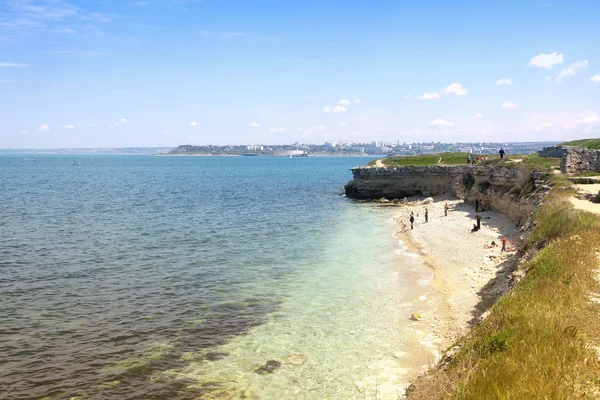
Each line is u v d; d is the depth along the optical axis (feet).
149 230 173.37
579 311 40.75
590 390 27.76
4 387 57.62
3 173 572.51
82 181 447.83
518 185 175.73
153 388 57.52
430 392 35.04
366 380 58.08
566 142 249.34
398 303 87.20
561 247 61.36
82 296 93.50
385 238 155.53
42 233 164.66
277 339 71.77
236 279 105.91
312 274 109.60
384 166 297.12
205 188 377.91
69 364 63.87
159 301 90.53
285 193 336.08
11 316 81.71
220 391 56.59
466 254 120.98
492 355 35.22
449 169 264.31
